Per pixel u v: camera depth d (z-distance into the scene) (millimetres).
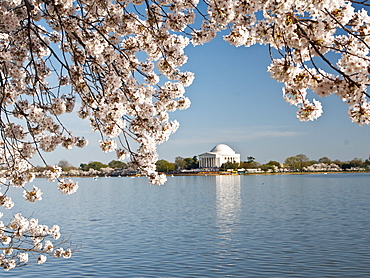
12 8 8367
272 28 5668
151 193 88750
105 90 8148
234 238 31688
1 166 9828
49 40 9859
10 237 11336
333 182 121438
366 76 4766
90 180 197125
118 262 24594
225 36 7445
